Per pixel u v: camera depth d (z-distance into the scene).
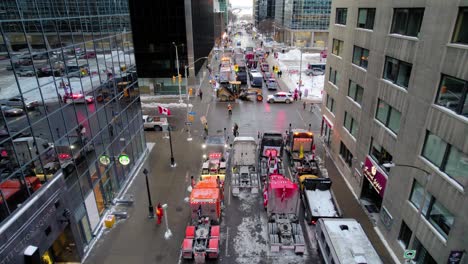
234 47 114.31
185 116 39.97
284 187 18.81
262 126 36.47
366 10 21.59
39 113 13.99
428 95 14.17
